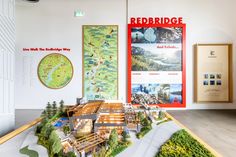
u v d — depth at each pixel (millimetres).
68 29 6957
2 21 4059
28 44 6934
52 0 6941
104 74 6980
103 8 6965
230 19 7062
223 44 7012
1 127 3992
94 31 6961
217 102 7090
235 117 5918
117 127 2072
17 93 6949
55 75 6969
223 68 7051
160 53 6961
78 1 6953
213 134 4324
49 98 6980
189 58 7059
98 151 1647
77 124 2199
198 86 7039
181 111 6777
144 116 2656
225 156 3160
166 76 6977
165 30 6961
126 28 6984
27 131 2396
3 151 1768
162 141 2006
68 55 6969
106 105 3068
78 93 6988
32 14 6926
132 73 6949
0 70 3992
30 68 6949
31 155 1677
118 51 6977
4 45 4156
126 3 6965
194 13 7027
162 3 6984
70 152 1528
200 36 7051
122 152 1722
